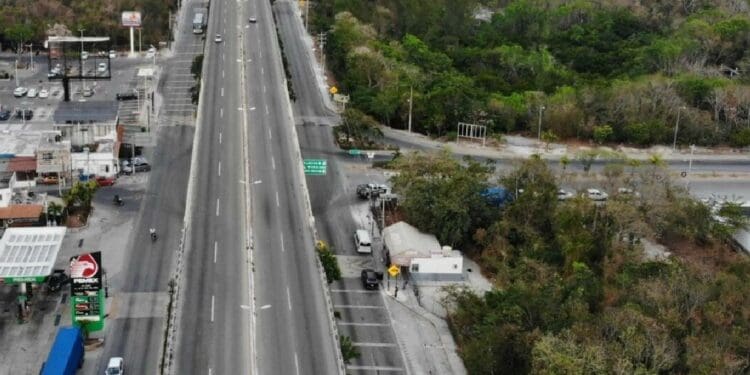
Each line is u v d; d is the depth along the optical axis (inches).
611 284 6058.1
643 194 7327.8
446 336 5851.4
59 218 7096.5
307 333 5118.1
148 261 6599.4
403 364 5511.8
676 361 4889.3
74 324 5462.6
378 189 7844.5
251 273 5723.4
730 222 7322.8
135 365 5310.0
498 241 6825.8
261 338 5034.5
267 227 6378.0
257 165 7416.3
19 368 5285.4
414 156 7682.1
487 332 5334.6
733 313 5378.9
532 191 7111.2
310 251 6087.6
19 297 5807.1
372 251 6963.6
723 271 6264.8
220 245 6077.8
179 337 5004.9
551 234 6929.1
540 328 5315.0
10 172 7805.1
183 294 5447.8
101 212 7362.2
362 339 5757.9
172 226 7180.1
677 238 7283.5
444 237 6929.1
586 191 7544.3
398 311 6127.0
